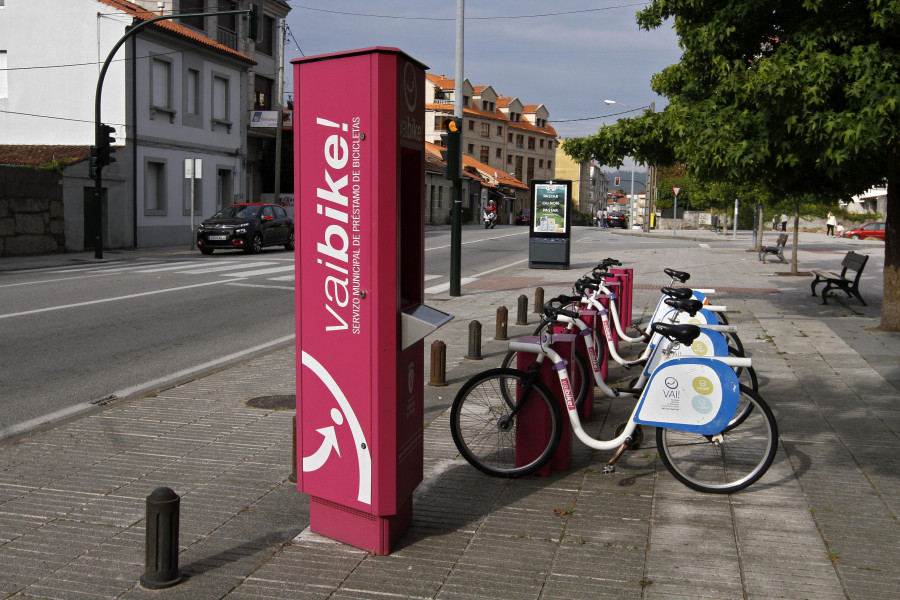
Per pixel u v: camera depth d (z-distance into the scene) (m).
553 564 4.00
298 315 4.22
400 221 4.09
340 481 4.16
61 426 6.47
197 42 31.50
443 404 7.27
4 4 28.86
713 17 10.77
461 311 13.41
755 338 10.63
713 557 4.08
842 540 4.30
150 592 3.69
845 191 11.41
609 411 6.96
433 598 3.65
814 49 9.43
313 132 4.06
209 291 15.30
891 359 9.20
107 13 28.02
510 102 112.06
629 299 9.74
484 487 5.11
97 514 4.64
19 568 3.94
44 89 28.86
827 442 6.06
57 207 25.09
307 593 3.69
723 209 54.56
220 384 8.00
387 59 3.82
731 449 5.06
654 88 13.02
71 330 10.95
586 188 134.88
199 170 27.33
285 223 28.36
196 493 4.99
